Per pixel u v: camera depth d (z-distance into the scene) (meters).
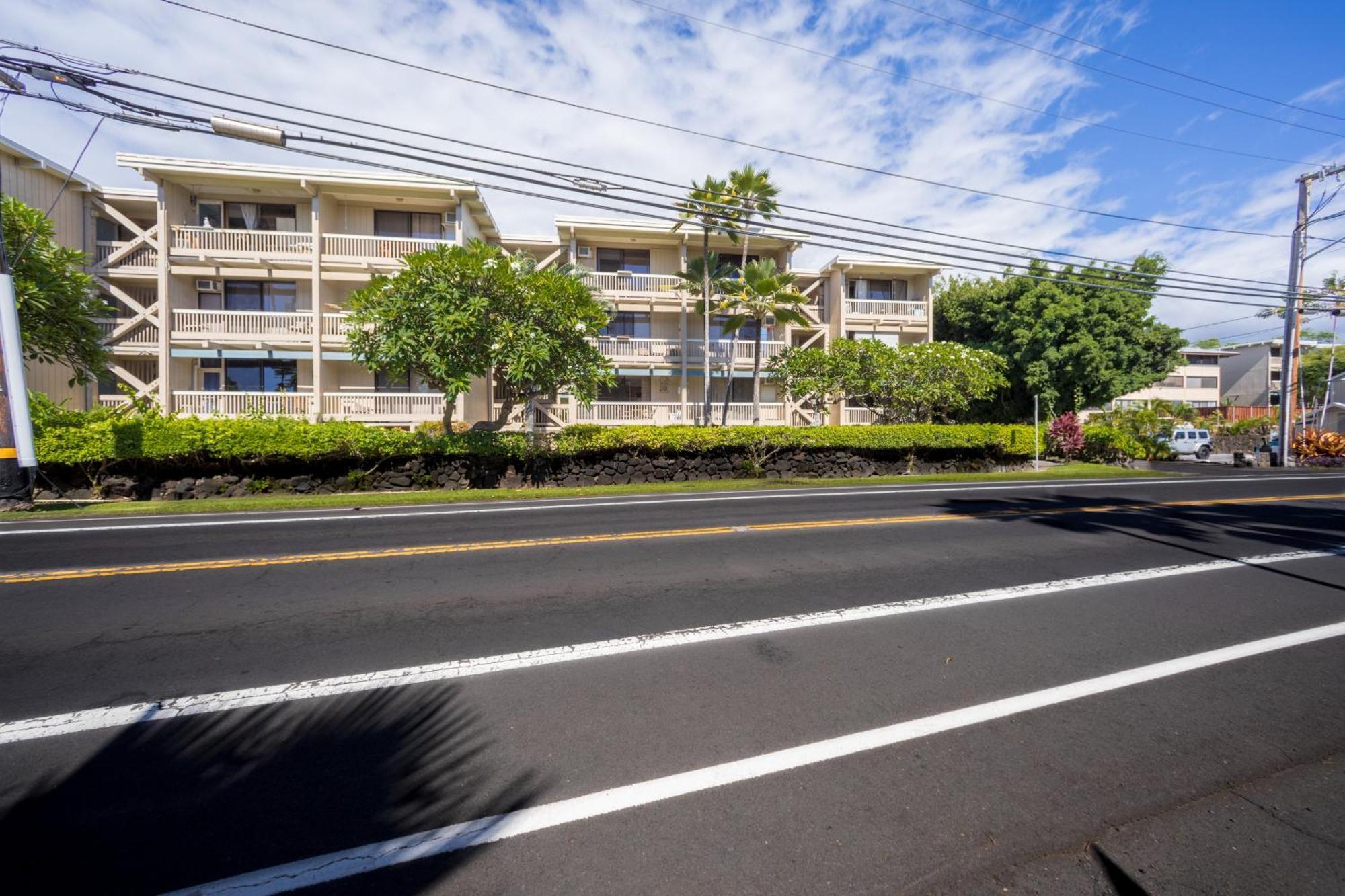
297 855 2.21
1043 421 30.94
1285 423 24.62
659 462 17.23
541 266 24.19
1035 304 30.30
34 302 13.65
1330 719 3.32
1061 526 9.02
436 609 5.04
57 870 2.12
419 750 2.93
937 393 21.08
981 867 2.20
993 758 2.90
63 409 13.16
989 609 5.12
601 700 3.46
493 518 9.74
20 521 9.37
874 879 2.14
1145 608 5.17
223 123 8.92
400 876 2.11
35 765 2.78
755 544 7.62
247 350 20.05
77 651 4.14
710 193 14.73
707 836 2.34
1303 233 23.34
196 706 3.36
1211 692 3.62
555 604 5.19
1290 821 2.49
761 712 3.32
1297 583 5.98
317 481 13.75
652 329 25.73
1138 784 2.71
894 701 3.46
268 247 20.27
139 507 10.88
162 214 19.36
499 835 2.33
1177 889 2.11
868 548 7.44
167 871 2.12
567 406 23.48
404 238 20.83
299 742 3.00
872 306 27.62
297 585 5.69
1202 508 11.23
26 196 18.19
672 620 4.78
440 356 13.66
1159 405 34.38
